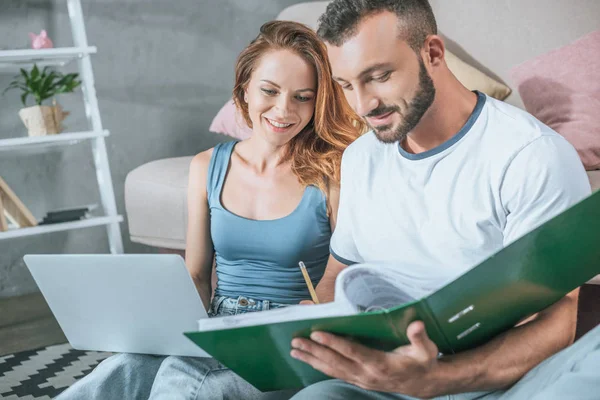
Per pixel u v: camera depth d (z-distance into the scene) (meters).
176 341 1.19
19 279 2.99
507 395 0.93
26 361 2.19
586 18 2.39
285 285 1.39
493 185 1.06
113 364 1.23
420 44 1.00
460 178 1.09
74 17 2.81
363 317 0.79
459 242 1.09
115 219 2.73
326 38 1.01
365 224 1.20
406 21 0.99
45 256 1.18
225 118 2.74
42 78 2.69
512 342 0.94
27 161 2.97
